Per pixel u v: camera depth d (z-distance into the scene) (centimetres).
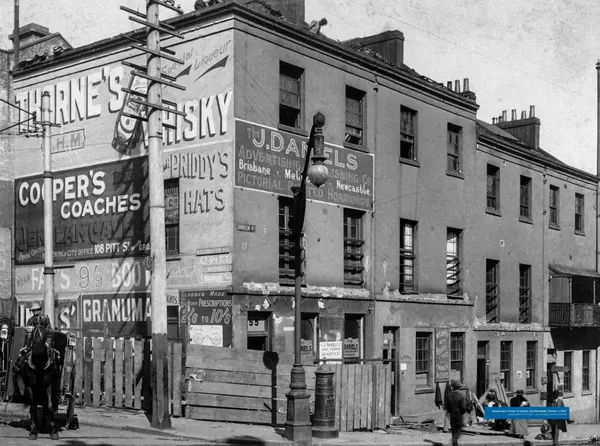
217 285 1945
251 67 2016
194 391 1720
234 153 1953
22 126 2506
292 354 1828
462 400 1794
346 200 2292
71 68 2394
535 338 3266
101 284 2245
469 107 2903
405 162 2545
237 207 1950
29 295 2445
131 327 2150
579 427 3144
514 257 3150
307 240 2147
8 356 1756
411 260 2580
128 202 2202
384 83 2478
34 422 1329
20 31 2720
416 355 2552
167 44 2128
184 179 2058
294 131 2136
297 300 1619
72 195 2352
